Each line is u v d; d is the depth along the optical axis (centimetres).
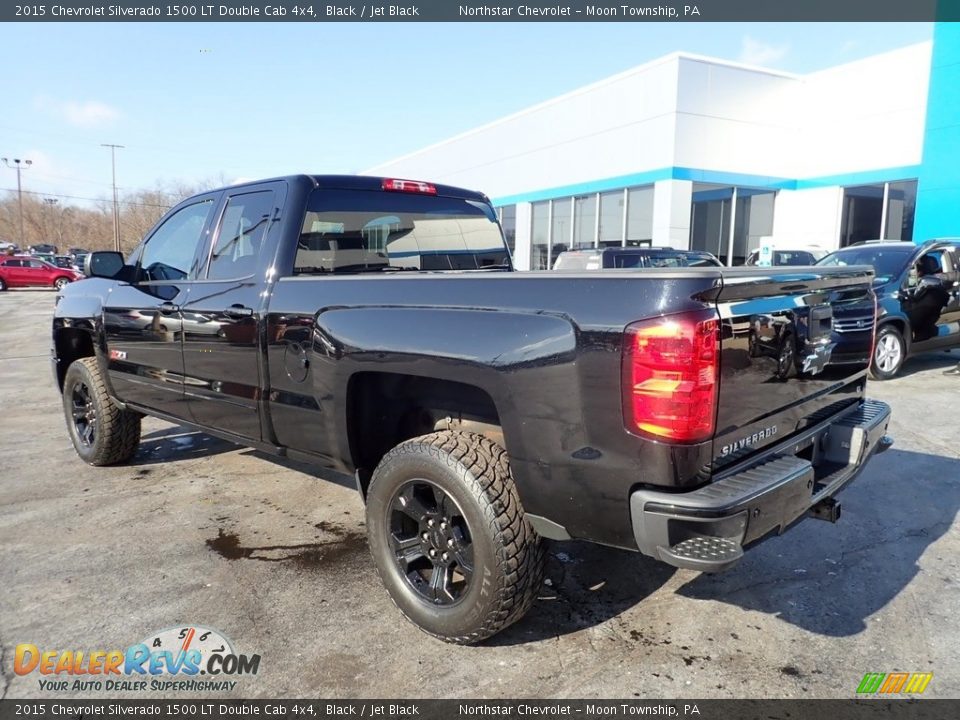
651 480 220
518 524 258
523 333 243
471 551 268
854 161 1825
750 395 239
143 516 421
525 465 247
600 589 329
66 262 4647
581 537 246
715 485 224
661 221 1838
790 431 271
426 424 327
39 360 1151
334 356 305
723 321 221
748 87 1867
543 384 238
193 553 368
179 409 423
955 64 1535
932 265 853
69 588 328
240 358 364
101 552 368
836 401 310
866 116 1786
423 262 422
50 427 662
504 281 255
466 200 459
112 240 10288
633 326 219
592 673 262
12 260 3588
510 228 2561
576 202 2212
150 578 338
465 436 278
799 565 351
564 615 305
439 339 266
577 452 234
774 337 250
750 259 1839
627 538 233
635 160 1916
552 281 242
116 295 468
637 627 295
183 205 446
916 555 361
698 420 215
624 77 1927
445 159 2991
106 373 485
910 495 445
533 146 2370
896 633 288
